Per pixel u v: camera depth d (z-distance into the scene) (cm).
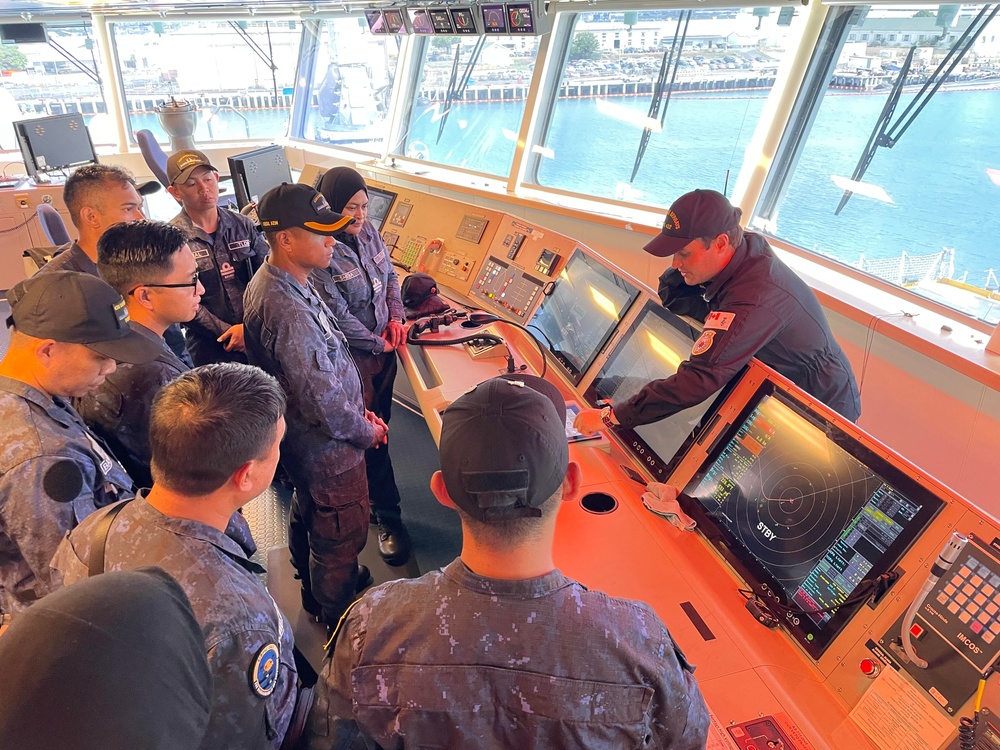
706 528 156
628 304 222
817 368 180
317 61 607
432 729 75
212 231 274
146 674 53
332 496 206
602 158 406
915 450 251
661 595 140
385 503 282
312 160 620
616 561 150
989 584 104
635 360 208
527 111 419
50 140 514
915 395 247
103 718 49
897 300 276
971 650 102
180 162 258
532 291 281
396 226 376
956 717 101
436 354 259
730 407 165
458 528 291
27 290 130
